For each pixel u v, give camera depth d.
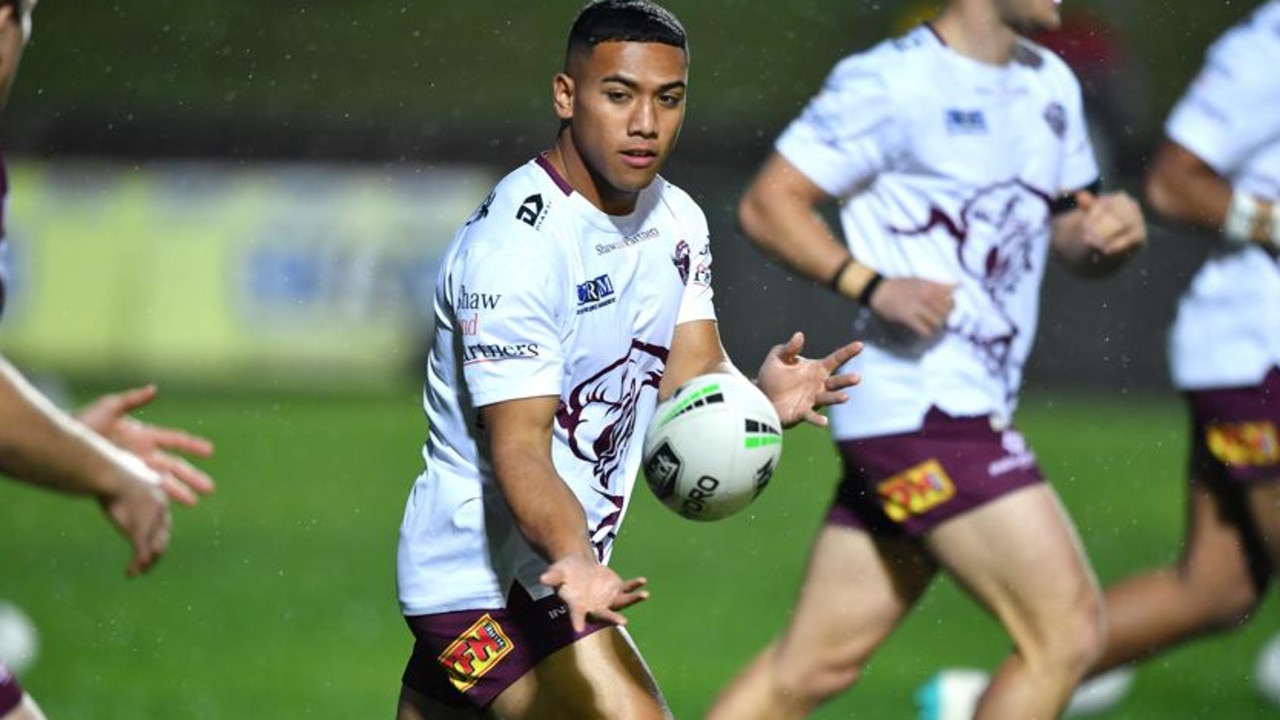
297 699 24.98
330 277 59.25
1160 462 45.84
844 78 19.22
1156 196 21.45
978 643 28.80
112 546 36.94
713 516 14.88
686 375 15.46
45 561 35.44
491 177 59.75
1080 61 58.94
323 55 74.50
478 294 14.05
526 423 13.95
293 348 59.12
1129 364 56.19
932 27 19.25
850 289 18.94
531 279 14.01
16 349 58.94
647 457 14.90
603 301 14.46
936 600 32.09
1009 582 18.28
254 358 59.09
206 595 32.09
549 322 14.10
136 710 24.45
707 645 28.50
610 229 14.49
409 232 59.34
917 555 19.34
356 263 59.25
